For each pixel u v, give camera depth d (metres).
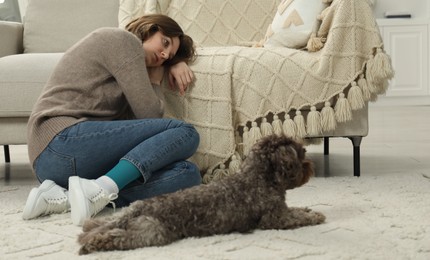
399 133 4.12
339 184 2.30
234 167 2.36
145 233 1.46
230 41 3.02
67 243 1.56
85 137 1.93
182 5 3.04
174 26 2.23
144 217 1.49
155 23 2.19
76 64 2.03
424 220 1.68
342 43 2.37
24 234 1.66
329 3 2.58
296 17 2.58
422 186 2.20
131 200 1.99
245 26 3.05
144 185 1.98
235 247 1.47
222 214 1.56
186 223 1.54
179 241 1.52
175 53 2.32
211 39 3.01
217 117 2.38
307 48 2.52
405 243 1.47
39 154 1.98
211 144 2.39
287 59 2.39
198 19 3.02
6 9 5.35
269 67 2.37
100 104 2.03
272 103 2.37
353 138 2.51
